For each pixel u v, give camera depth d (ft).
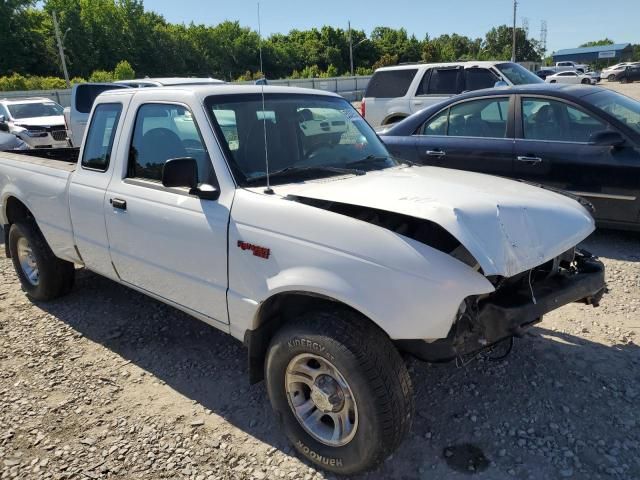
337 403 8.65
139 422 10.71
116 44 236.84
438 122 23.07
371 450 8.29
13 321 15.37
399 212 8.21
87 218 13.41
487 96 21.63
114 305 16.25
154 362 12.99
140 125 12.32
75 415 10.98
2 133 32.48
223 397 11.51
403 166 12.49
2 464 9.59
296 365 9.08
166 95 11.71
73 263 16.14
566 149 19.26
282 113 11.86
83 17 231.09
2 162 16.87
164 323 15.01
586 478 8.86
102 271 13.65
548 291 9.45
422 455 9.51
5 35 212.02
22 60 216.13
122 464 9.57
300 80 139.85
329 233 8.59
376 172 11.45
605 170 18.35
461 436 9.95
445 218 7.97
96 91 39.78
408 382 8.43
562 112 19.80
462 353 8.39
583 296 10.02
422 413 10.66
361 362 8.08
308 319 8.75
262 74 12.41
